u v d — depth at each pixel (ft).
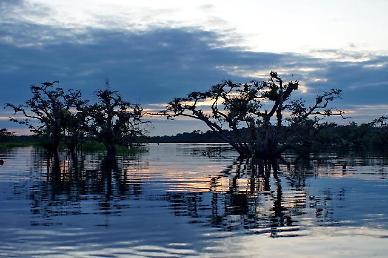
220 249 45.01
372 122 392.68
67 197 83.61
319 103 211.82
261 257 42.65
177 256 42.39
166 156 263.70
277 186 102.47
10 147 415.44
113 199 80.79
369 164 176.65
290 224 56.90
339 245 46.83
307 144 228.22
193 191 92.94
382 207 70.54
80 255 42.55
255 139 217.36
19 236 50.19
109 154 265.13
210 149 436.35
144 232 52.31
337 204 74.08
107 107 263.70
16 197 83.66
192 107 218.18
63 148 347.15
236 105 212.64
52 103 285.43
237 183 109.29
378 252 44.42
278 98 208.64
